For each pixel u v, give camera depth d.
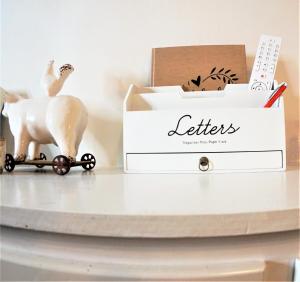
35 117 0.68
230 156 0.63
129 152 0.66
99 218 0.30
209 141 0.64
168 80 0.81
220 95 0.72
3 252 0.35
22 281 0.34
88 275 0.31
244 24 0.84
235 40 0.84
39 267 0.33
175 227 0.29
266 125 0.63
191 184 0.49
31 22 0.90
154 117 0.65
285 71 0.83
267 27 0.84
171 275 0.30
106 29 0.86
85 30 0.87
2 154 0.68
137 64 0.86
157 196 0.39
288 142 0.83
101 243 0.32
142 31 0.85
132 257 0.32
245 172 0.63
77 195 0.41
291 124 0.83
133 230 0.30
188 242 0.31
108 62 0.87
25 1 0.90
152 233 0.30
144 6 0.85
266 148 0.63
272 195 0.39
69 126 0.66
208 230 0.29
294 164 0.78
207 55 0.81
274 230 0.30
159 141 0.65
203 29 0.84
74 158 0.67
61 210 0.32
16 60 0.91
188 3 0.84
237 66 0.79
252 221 0.30
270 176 0.57
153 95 0.72
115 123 0.87
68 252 0.33
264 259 0.32
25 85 0.91
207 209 0.31
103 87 0.87
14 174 0.67
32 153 0.75
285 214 0.31
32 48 0.90
